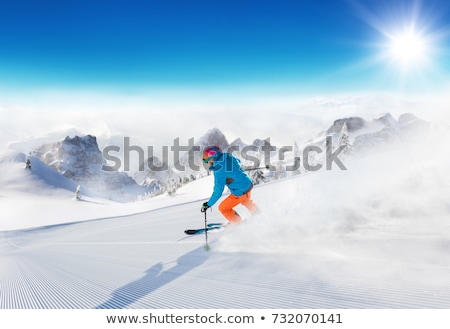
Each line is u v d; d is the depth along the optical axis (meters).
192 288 2.99
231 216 5.46
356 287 2.47
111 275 3.95
